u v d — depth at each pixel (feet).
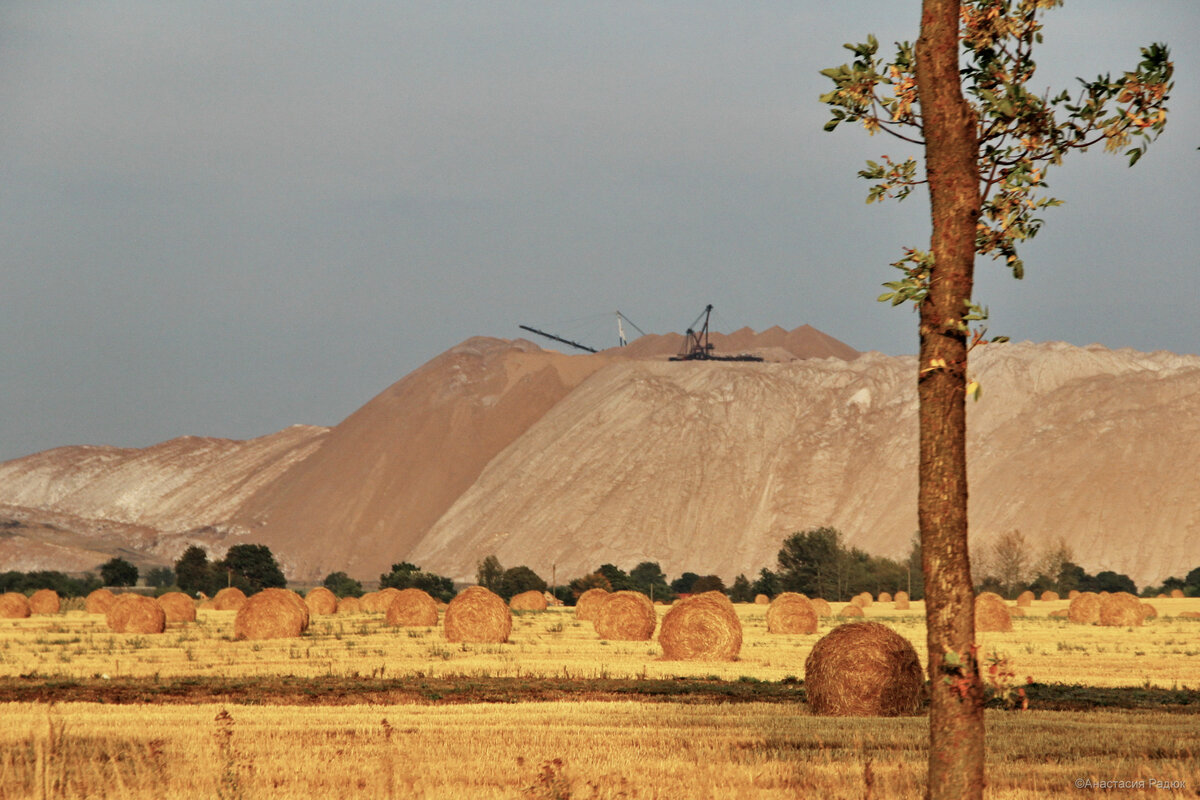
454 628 529.04
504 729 247.09
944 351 128.16
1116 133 132.77
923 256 129.90
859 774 190.29
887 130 139.95
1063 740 229.66
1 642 517.96
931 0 132.16
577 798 172.45
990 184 138.10
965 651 125.90
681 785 182.70
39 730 234.99
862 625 298.56
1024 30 135.95
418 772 195.31
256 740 229.04
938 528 126.93
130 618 595.47
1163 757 214.69
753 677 380.99
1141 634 601.21
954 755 125.29
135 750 205.05
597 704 295.69
